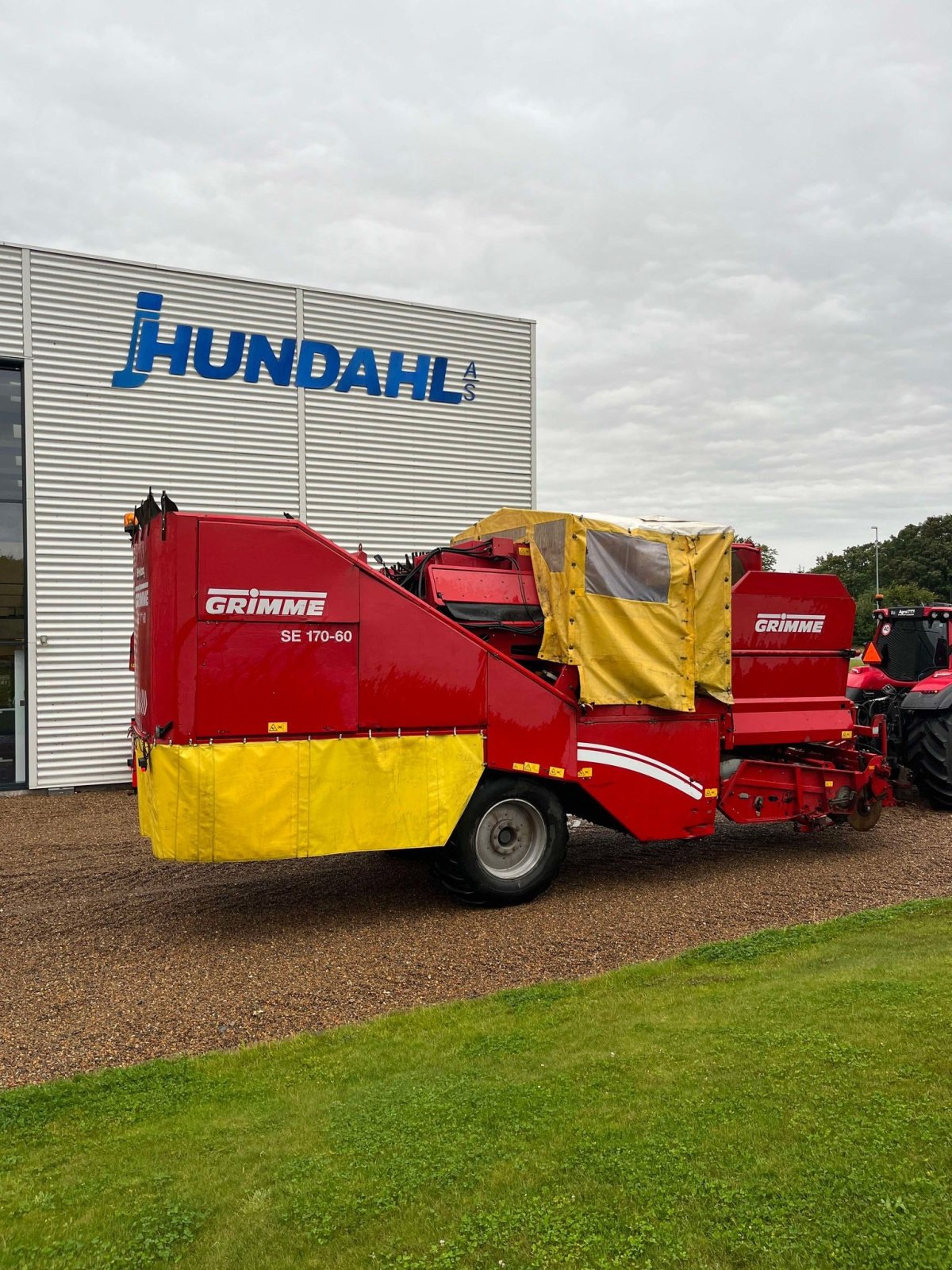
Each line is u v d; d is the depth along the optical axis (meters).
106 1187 2.87
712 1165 2.62
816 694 8.27
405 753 6.15
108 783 12.31
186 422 12.82
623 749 7.05
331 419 13.84
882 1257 2.17
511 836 6.71
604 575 6.92
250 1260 2.41
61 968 5.39
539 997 4.55
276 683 5.79
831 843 8.58
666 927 5.98
